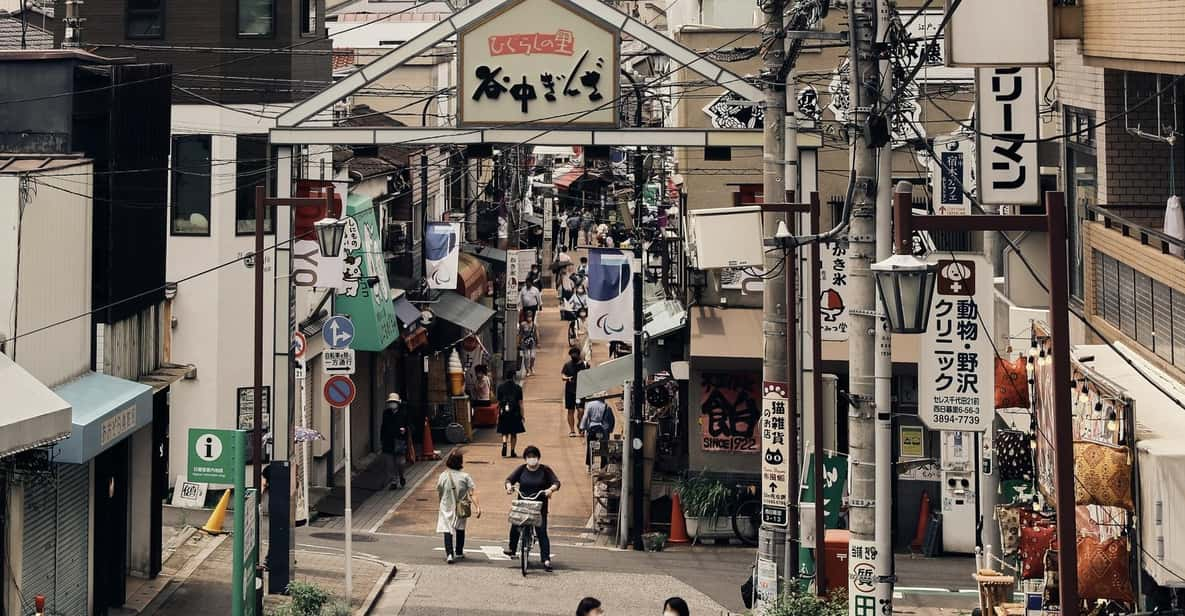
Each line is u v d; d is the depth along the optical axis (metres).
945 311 15.80
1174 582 13.54
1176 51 15.82
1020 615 17.45
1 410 15.84
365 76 24.36
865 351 14.70
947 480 26.66
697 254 21.89
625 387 27.59
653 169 49.25
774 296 20.72
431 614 21.56
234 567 19.06
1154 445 13.80
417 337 37.12
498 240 55.69
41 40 29.55
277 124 24.42
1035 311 22.84
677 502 27.84
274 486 22.80
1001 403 18.62
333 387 21.88
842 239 17.23
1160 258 17.02
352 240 29.88
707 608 22.39
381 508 30.23
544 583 23.80
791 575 20.41
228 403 29.16
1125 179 20.45
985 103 18.89
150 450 22.86
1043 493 17.31
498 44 24.30
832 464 20.30
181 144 29.22
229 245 29.22
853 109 14.30
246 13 30.56
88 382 19.84
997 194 18.91
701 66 24.31
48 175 18.48
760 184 30.86
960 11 17.80
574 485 32.84
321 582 23.08
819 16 17.97
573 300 58.09
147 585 22.64
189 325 29.09
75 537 19.75
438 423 38.00
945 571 25.23
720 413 28.70
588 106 24.25
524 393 44.84
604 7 24.12
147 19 30.69
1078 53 20.92
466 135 24.39
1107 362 17.44
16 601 17.41
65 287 19.28
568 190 72.50
